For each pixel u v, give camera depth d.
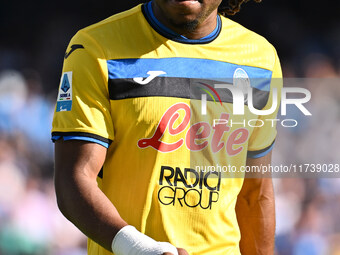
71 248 29.58
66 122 9.41
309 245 28.50
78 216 9.01
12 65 42.59
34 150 34.69
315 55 44.16
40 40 46.22
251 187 11.02
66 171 9.21
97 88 9.51
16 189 30.55
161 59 9.78
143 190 9.59
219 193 9.96
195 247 9.76
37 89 38.94
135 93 9.56
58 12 47.19
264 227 11.09
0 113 35.19
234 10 11.39
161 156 9.61
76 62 9.65
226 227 10.05
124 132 9.60
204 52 10.04
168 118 9.63
